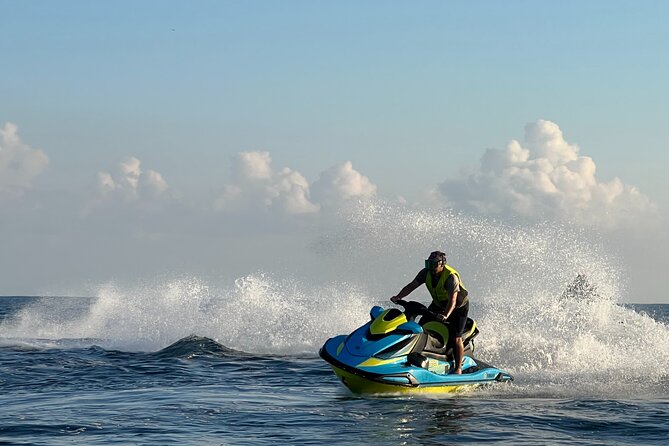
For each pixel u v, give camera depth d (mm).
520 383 20859
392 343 18016
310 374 23500
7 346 32062
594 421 15336
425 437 13742
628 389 20016
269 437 13586
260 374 23500
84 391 19656
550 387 20203
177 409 16469
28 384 21109
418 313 19453
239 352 29406
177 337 34375
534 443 13375
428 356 18641
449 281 18938
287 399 18000
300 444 13055
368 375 17359
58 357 27500
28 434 13789
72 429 14250
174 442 13117
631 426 14922
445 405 17016
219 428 14375
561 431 14422
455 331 19078
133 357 27844
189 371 24109
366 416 15648
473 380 19156
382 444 13141
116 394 18969
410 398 17984
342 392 19266
